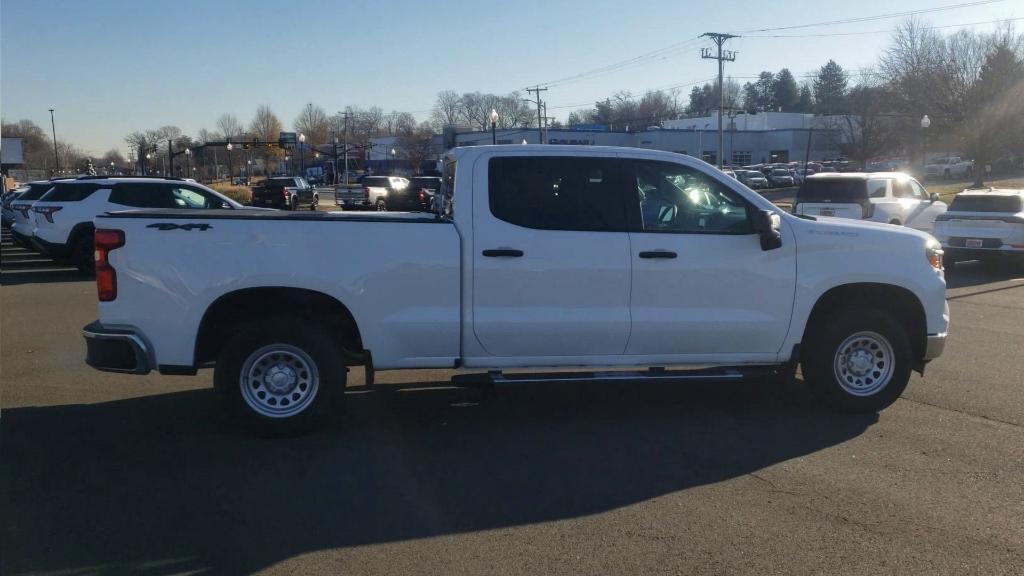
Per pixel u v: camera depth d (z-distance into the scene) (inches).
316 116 4734.3
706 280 243.0
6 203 882.1
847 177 696.4
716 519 179.9
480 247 232.4
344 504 189.0
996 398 276.2
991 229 606.5
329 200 2260.1
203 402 275.3
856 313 252.7
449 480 204.1
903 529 174.7
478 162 236.8
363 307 229.6
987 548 165.9
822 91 4655.5
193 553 164.2
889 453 222.4
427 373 317.7
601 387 297.6
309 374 232.8
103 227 224.5
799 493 194.5
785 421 253.0
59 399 279.3
